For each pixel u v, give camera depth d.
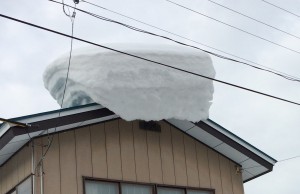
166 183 12.34
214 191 13.02
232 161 13.68
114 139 12.00
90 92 11.34
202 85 12.08
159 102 11.64
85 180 11.27
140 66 11.50
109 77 11.24
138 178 11.98
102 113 11.51
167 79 11.69
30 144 10.94
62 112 10.90
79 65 11.67
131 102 11.41
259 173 13.98
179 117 11.98
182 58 11.94
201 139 13.24
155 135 12.66
